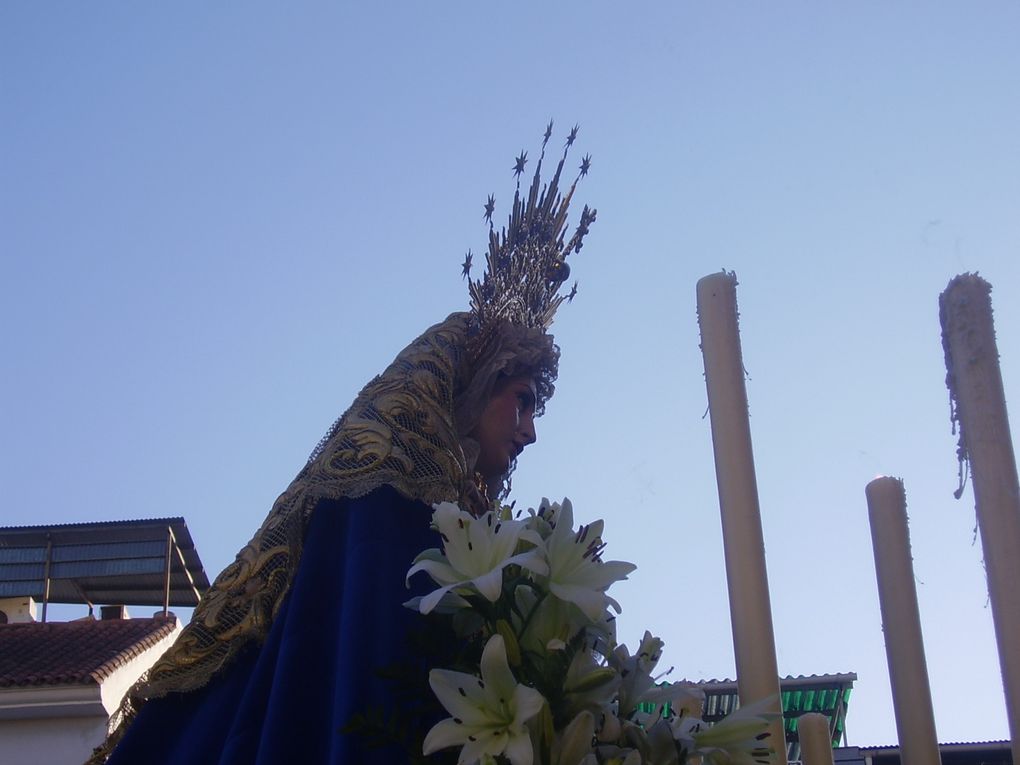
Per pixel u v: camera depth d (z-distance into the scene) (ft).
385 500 10.37
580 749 8.29
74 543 57.98
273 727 9.18
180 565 58.34
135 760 10.21
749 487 9.82
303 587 9.99
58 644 47.96
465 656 8.95
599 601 8.73
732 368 10.25
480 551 9.01
